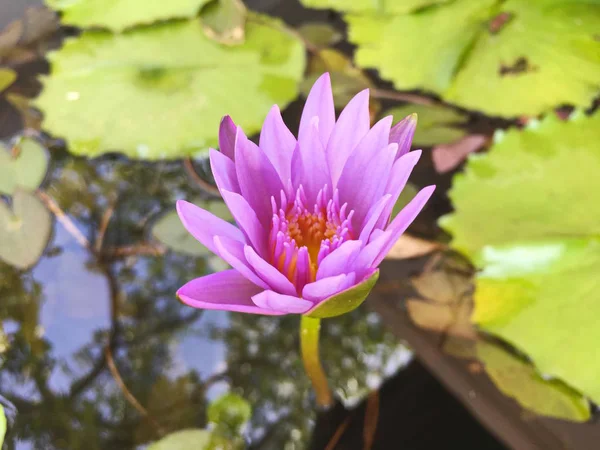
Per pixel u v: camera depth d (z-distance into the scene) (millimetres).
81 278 433
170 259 446
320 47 533
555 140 451
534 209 428
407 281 428
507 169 447
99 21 510
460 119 484
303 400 408
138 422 393
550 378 382
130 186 467
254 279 311
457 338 404
